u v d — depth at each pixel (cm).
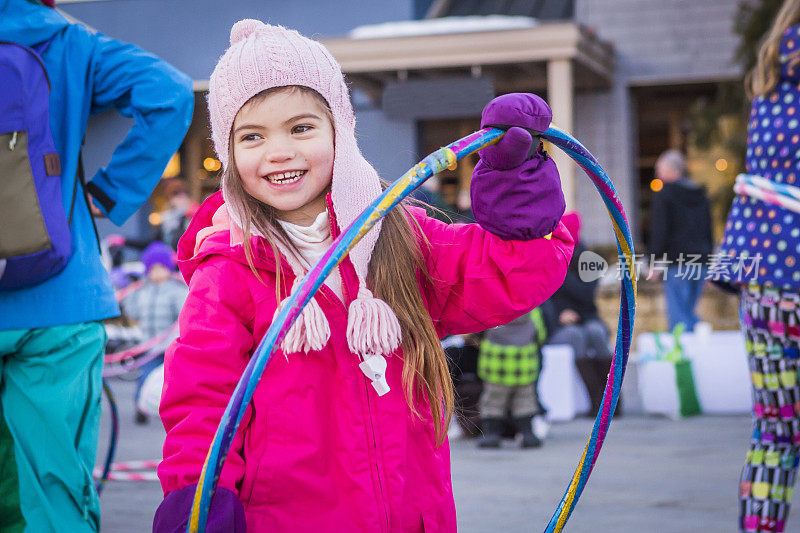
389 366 224
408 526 219
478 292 227
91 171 1196
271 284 223
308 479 213
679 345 916
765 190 375
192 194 1852
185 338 220
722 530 488
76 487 299
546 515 532
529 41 1592
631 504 550
